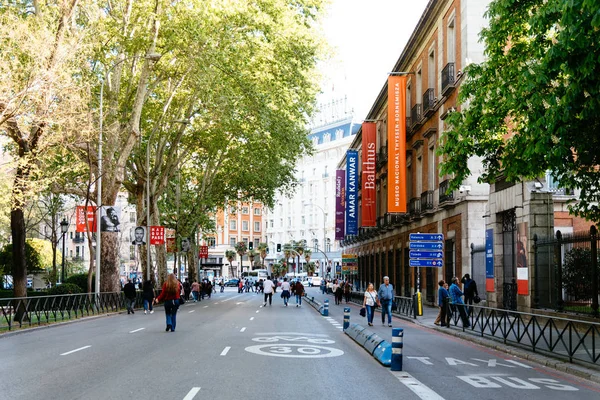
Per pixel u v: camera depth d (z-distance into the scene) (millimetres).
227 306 42938
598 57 12172
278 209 137750
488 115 17422
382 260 56469
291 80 37938
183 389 9977
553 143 14328
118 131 35562
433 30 37500
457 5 32188
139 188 47281
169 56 39719
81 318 28172
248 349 15812
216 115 39500
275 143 40375
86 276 47812
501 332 17469
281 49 36438
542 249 22234
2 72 21672
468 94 17938
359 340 17328
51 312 25469
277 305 45000
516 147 16609
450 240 34438
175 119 45281
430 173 37625
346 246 85812
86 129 25266
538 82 14148
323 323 26156
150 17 33250
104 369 12203
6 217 48750
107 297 33844
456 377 11859
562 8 12031
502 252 26641
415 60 42688
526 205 23141
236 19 34062
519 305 23625
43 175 26156
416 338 20141
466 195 31125
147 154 43062
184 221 57906
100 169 33344
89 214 35250
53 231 48344
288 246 121438
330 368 12664
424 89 39812
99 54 33594
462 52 30875
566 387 11055
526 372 12852
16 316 22453
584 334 12836
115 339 18500
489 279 27469
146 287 34844
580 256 19844
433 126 37156
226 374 11625
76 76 26828
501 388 10750
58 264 65938
